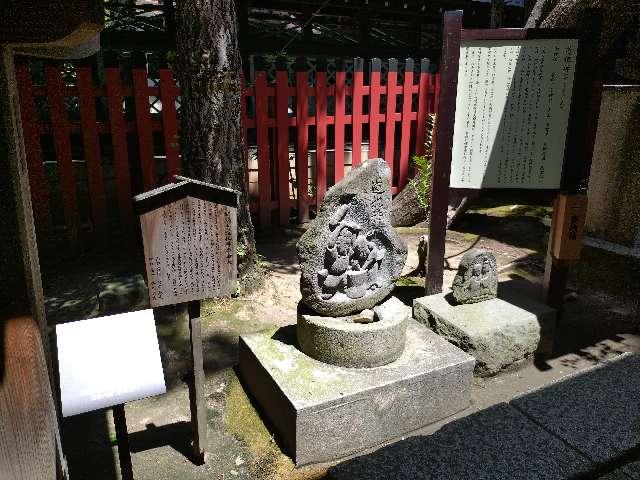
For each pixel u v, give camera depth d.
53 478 1.42
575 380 3.60
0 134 1.27
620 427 3.13
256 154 7.11
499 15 8.55
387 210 3.45
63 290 4.84
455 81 4.18
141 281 4.98
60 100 5.32
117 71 5.52
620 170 6.15
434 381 3.33
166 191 2.39
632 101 5.87
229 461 2.97
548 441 3.02
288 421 2.99
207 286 2.63
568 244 4.28
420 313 4.27
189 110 4.52
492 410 3.30
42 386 1.38
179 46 4.41
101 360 2.06
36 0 1.11
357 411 3.06
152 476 2.83
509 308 4.18
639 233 6.14
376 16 10.16
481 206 8.33
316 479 2.86
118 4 8.36
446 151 4.29
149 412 3.38
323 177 7.27
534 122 4.22
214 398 3.54
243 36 8.49
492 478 2.74
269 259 5.93
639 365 3.78
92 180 5.64
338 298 3.42
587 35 3.93
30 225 1.63
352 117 7.22
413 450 2.96
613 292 5.36
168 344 4.16
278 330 3.87
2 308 1.35
